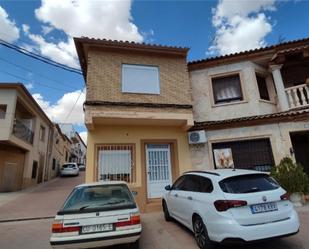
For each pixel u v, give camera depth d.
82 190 5.21
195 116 11.25
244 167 9.94
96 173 9.26
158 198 9.80
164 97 9.88
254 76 11.23
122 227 4.44
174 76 10.30
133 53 10.12
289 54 10.65
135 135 10.01
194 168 10.19
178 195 6.31
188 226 5.59
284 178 8.44
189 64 11.75
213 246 4.60
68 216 4.37
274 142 9.69
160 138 10.27
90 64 9.40
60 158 34.00
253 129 10.02
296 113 9.45
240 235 4.09
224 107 11.15
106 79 9.39
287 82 12.06
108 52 9.78
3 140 14.67
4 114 16.23
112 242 4.34
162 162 10.30
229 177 4.86
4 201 12.40
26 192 16.06
